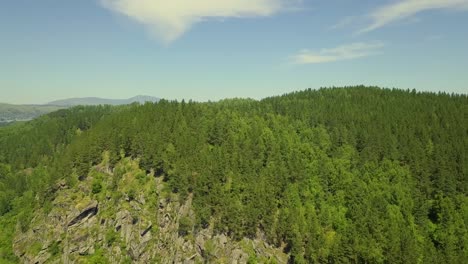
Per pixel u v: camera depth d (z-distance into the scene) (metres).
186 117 192.38
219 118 190.38
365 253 104.00
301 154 157.25
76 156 167.38
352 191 131.00
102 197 148.75
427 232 119.06
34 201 168.62
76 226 142.88
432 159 151.75
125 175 153.25
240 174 139.50
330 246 111.44
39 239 147.00
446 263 103.19
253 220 121.94
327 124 193.12
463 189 134.12
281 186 134.88
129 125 183.88
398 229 111.38
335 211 125.69
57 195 156.00
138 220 136.75
